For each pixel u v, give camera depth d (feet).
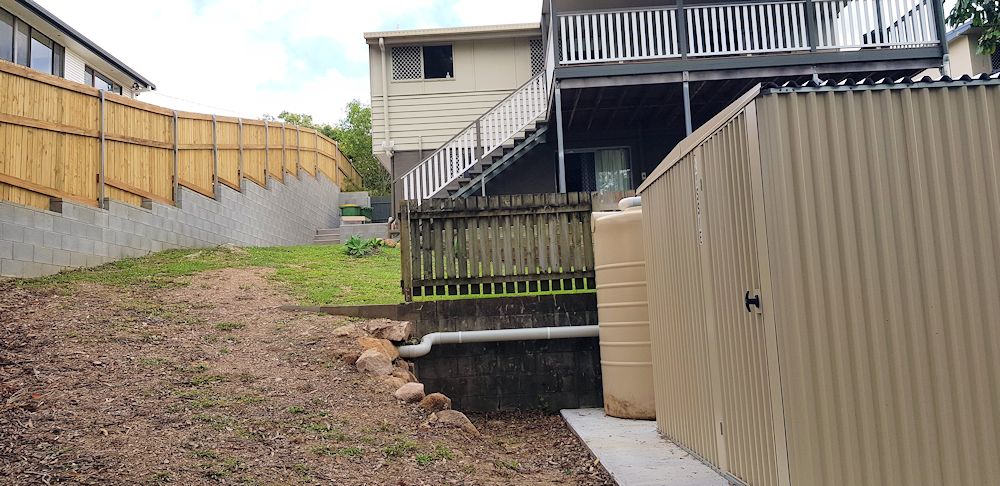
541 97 46.16
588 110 45.27
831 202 10.35
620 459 16.29
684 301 15.16
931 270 10.30
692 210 14.32
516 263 25.75
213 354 21.07
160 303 26.20
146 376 18.60
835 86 10.57
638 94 42.24
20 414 15.21
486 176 45.32
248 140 49.85
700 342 14.08
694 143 13.89
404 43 56.90
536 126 44.80
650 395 21.21
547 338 24.48
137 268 31.91
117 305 25.20
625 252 21.76
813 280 10.17
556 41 39.19
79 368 18.52
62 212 29.84
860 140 10.51
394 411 18.76
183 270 32.07
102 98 33.06
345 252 42.86
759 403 11.03
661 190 16.88
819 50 38.83
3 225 26.68
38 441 13.89
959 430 10.05
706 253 13.38
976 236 10.41
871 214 10.36
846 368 10.07
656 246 17.52
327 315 25.44
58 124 30.17
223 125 46.06
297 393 18.83
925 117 10.61
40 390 16.79
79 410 15.81
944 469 9.97
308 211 62.03
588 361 24.95
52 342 20.27
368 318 25.20
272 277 32.37
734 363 12.12
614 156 50.67
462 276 25.70
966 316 10.26
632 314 21.53
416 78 57.00
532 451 18.78
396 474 14.62
